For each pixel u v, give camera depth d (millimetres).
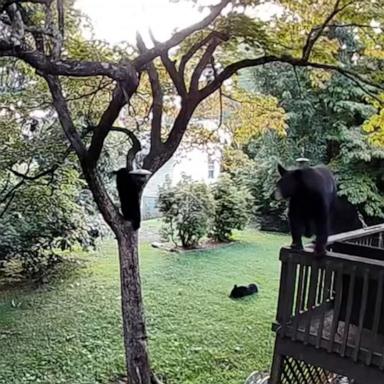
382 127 5441
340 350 3674
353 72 5191
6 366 5305
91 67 2869
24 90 6262
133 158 4848
